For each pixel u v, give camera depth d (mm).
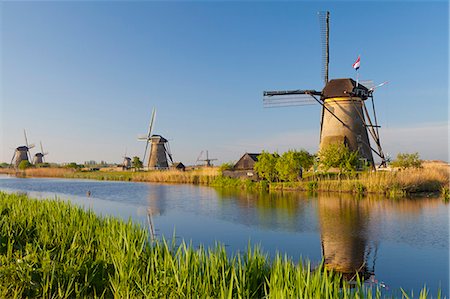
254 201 30984
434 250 14344
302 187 40312
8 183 63750
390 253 13984
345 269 12070
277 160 45281
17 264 8000
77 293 7543
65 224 13164
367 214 22703
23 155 122562
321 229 18516
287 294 6465
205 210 26047
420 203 27375
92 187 51812
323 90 45531
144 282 7852
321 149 44344
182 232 18078
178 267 8102
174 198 34844
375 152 44469
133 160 102812
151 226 19812
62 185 57219
